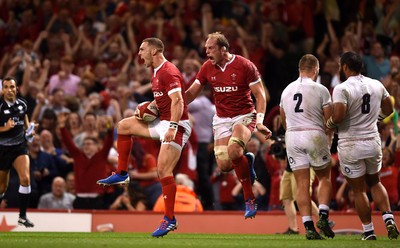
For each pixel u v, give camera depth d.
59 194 45.12
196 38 59.47
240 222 40.91
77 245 26.14
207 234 37.25
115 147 49.00
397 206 42.31
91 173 45.53
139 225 41.38
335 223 40.16
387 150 42.78
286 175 37.28
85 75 56.28
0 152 36.00
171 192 30.30
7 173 36.56
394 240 29.91
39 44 62.00
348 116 30.00
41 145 47.59
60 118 45.62
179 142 30.61
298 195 29.86
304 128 29.83
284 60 57.84
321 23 60.44
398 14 59.59
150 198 46.19
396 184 42.66
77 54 61.50
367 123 29.94
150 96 52.94
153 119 31.03
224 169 32.19
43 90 56.50
